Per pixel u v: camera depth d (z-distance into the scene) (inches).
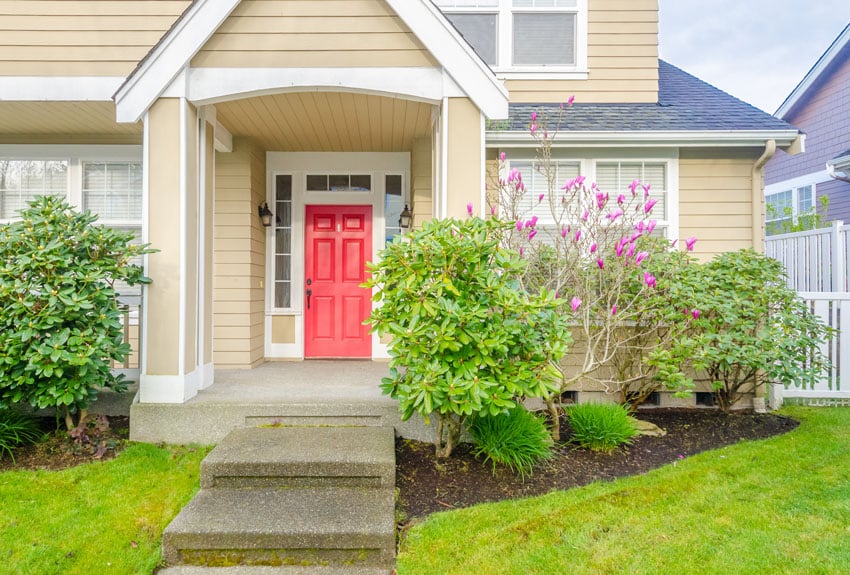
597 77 242.8
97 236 147.1
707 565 95.7
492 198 199.5
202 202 174.1
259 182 238.8
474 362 127.8
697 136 203.6
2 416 147.5
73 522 110.7
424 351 126.4
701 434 169.0
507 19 244.1
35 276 142.4
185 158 160.6
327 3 164.7
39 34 196.5
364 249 255.1
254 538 101.6
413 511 118.0
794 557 97.5
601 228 177.5
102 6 198.4
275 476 124.0
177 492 124.0
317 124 207.3
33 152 228.8
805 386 209.6
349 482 124.3
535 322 135.9
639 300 178.5
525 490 128.3
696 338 171.5
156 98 159.6
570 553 100.1
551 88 242.8
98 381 143.5
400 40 166.2
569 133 203.2
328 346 254.1
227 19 163.6
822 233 265.6
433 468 137.2
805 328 181.6
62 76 196.2
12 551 100.7
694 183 215.2
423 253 131.8
